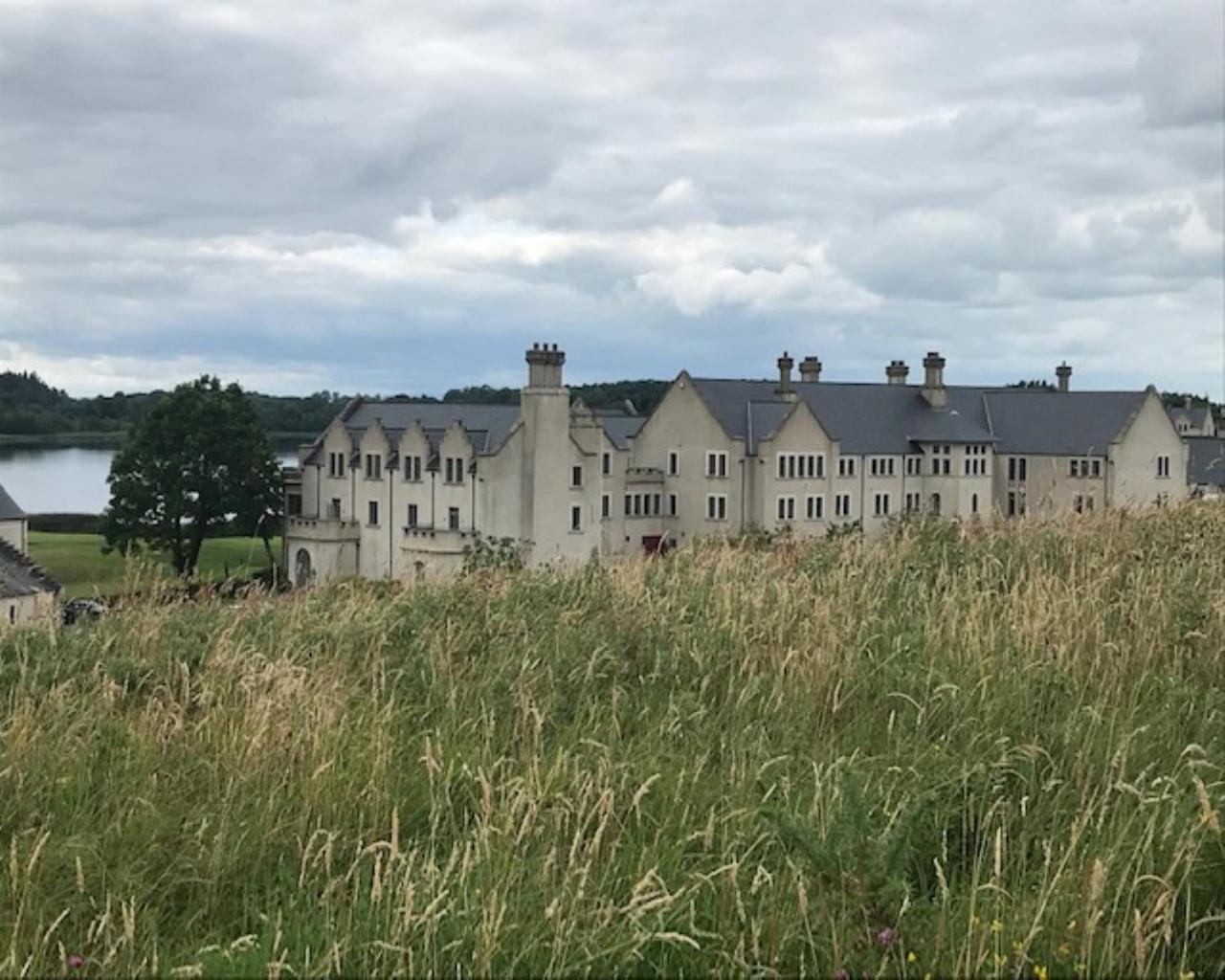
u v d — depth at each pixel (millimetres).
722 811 7816
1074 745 8531
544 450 69125
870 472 80562
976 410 88750
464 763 8523
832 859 6543
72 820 7922
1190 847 6727
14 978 6023
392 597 14461
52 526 99625
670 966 6273
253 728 8945
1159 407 84312
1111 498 20859
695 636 11508
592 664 10531
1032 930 5852
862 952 6223
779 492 76062
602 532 74000
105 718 9859
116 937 6508
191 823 7766
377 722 9227
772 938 6277
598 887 6656
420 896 6484
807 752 8852
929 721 9352
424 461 70188
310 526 73562
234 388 77875
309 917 6707
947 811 7629
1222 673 10203
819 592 13367
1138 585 12195
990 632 10766
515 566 18250
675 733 9281
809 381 84500
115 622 13180
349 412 77688
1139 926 5855
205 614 13992
